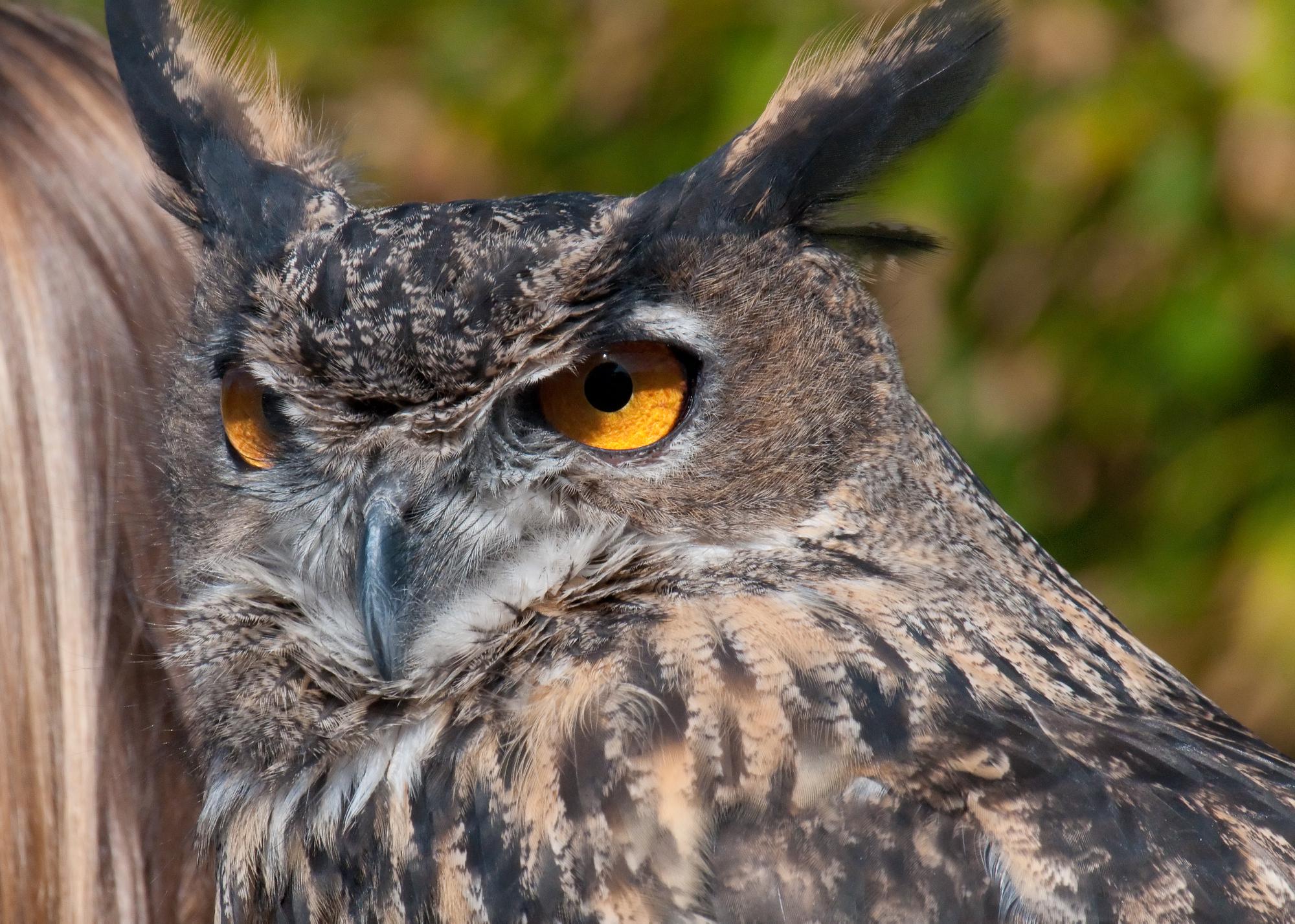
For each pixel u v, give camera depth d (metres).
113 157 2.70
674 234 2.65
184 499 2.68
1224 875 2.62
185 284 2.69
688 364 2.65
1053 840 2.62
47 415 2.67
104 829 2.67
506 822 2.62
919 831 2.61
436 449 2.66
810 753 2.62
